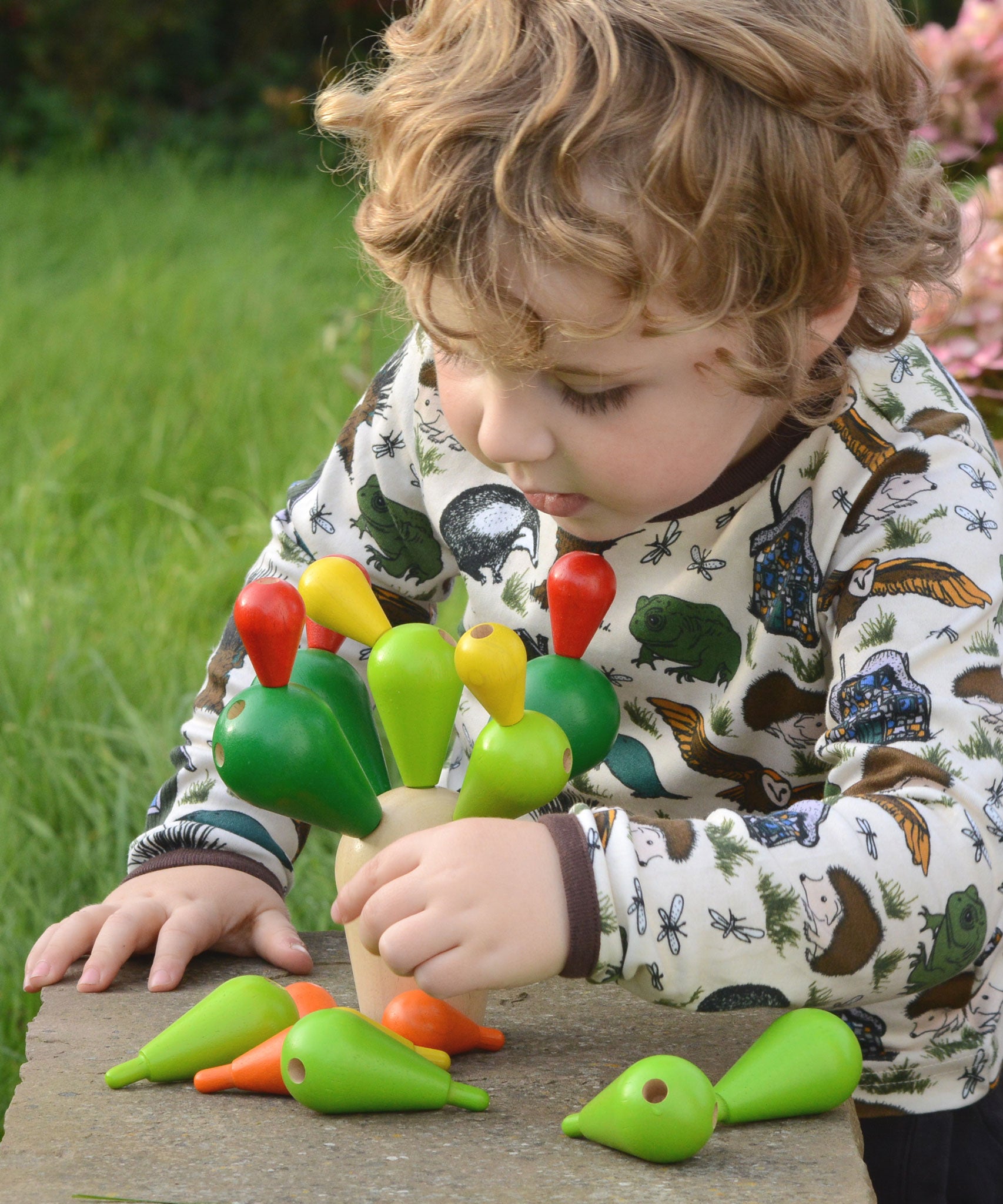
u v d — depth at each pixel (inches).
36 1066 36.7
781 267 35.8
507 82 35.1
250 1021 35.7
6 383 147.3
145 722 85.4
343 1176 30.6
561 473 36.7
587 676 38.3
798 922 34.3
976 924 36.0
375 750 39.6
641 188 33.6
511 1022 39.9
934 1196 45.0
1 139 291.0
